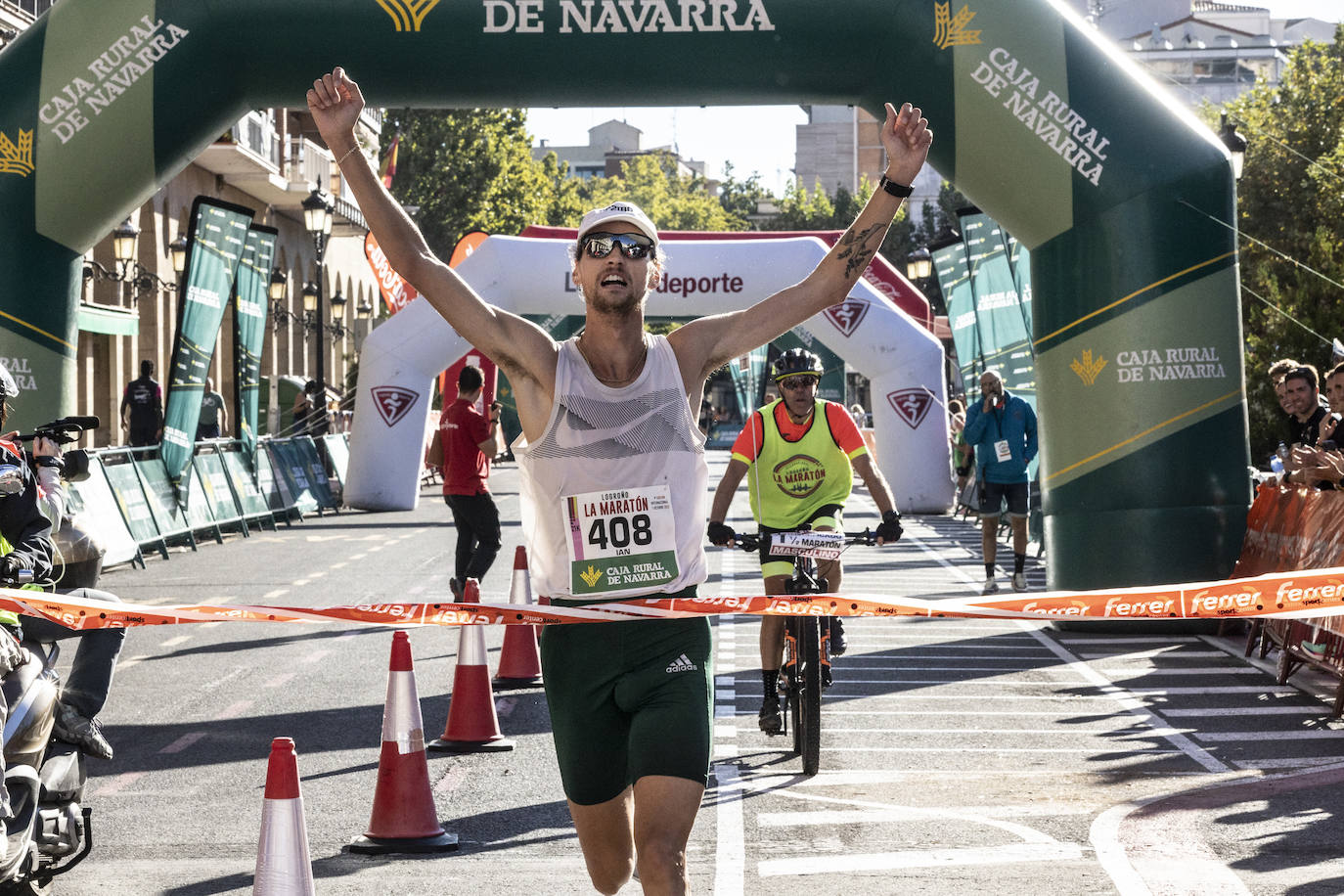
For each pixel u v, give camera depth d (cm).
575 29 1237
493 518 1358
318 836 656
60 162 1243
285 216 4678
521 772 781
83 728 554
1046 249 1269
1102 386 1239
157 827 677
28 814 504
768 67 1251
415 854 627
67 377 1295
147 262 3522
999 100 1230
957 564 1864
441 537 2228
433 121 6538
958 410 3094
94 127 1242
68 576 586
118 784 759
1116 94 1233
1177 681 1034
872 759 801
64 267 1283
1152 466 1230
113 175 1262
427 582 1642
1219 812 682
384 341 2728
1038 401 1305
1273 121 4003
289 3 1234
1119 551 1239
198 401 2044
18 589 504
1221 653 1150
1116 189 1228
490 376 3114
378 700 984
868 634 1279
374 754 823
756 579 1670
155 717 930
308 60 1251
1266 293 2723
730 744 844
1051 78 1227
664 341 437
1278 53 10150
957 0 1228
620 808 437
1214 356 1234
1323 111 3953
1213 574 1229
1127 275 1230
